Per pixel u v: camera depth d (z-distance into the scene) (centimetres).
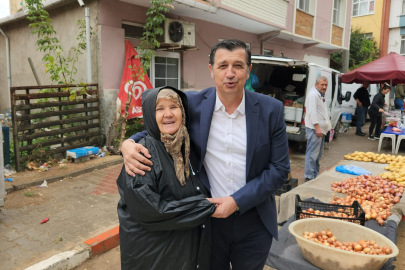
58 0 739
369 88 1395
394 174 445
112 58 720
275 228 193
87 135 685
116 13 718
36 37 921
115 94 734
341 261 232
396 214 333
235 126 181
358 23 2428
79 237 350
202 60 969
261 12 997
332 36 1636
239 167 183
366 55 2216
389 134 841
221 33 1027
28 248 325
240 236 191
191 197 154
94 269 309
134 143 158
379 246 253
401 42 2278
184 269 156
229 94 168
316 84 556
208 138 183
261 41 1230
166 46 823
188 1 734
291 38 1379
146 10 782
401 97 1259
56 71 702
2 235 350
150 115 157
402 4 2230
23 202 441
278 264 264
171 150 153
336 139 1066
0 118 363
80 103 665
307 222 279
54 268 293
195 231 163
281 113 181
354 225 273
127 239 154
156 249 151
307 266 249
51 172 556
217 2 829
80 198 462
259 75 893
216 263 204
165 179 150
